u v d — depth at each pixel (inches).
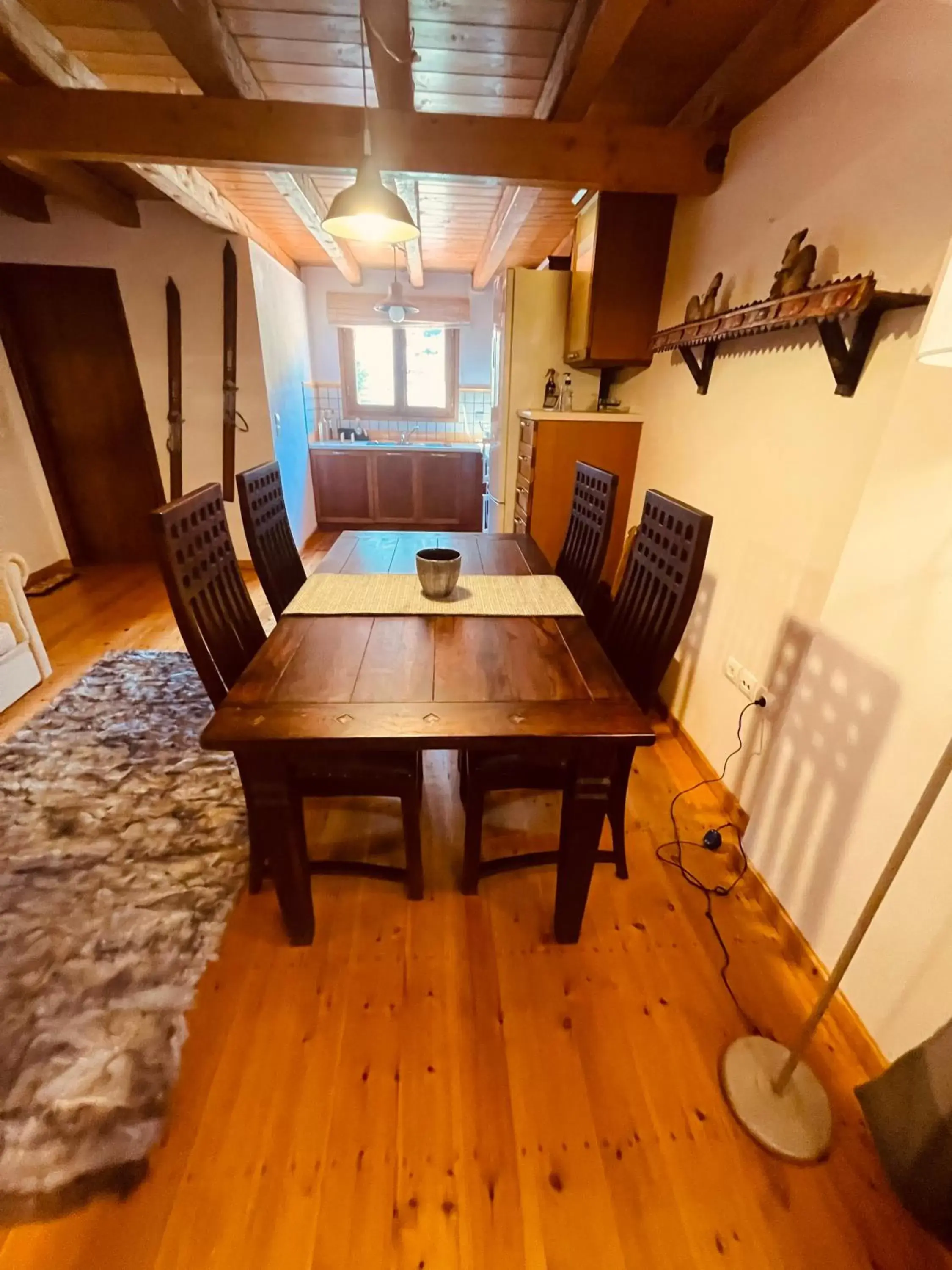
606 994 56.5
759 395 74.5
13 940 59.2
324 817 77.2
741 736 77.3
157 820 75.5
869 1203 42.7
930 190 48.8
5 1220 40.0
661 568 62.6
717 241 85.9
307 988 55.8
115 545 173.0
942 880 43.4
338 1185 42.4
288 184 107.2
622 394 127.0
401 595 69.9
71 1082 47.5
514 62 80.0
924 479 45.6
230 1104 46.9
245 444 160.9
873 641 51.1
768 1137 45.3
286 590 89.4
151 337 150.9
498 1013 54.4
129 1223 40.1
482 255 179.8
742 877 69.9
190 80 87.3
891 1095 44.0
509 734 44.6
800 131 66.4
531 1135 45.7
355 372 225.1
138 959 57.7
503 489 142.2
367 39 69.7
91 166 116.3
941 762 34.4
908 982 46.5
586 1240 40.3
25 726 94.9
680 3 62.9
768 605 72.6
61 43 77.1
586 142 81.7
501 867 63.9
